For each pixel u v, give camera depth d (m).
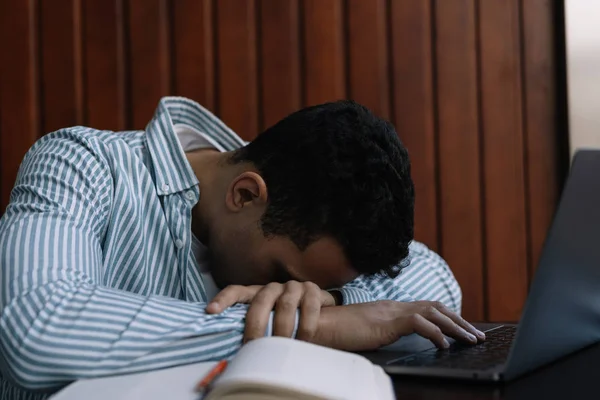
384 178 0.85
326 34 1.89
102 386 0.60
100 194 0.93
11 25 1.89
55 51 1.89
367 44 1.89
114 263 0.96
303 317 0.75
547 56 1.92
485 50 1.91
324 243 0.86
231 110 1.89
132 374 0.64
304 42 1.89
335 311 0.78
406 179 0.89
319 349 0.62
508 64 1.91
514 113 1.91
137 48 1.89
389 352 0.76
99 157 0.97
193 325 0.70
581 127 1.87
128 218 0.97
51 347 0.67
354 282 1.07
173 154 1.03
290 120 0.93
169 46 1.90
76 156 0.94
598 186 0.69
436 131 1.90
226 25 1.89
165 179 1.01
